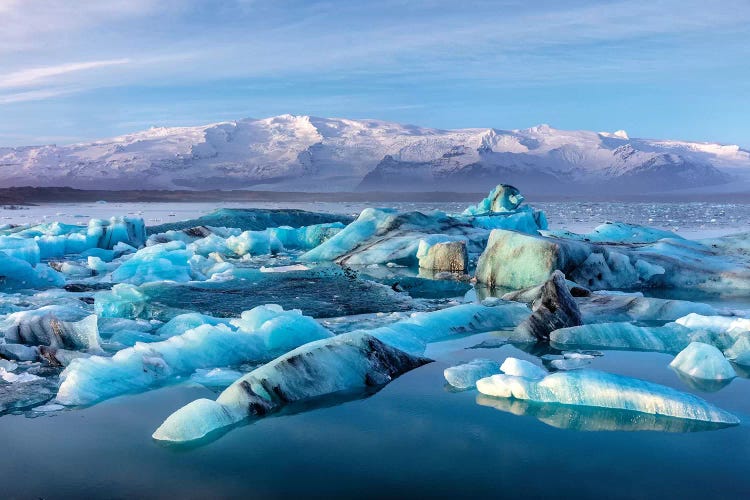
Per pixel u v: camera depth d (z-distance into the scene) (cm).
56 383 532
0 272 1124
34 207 10438
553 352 644
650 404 446
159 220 4647
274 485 332
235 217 2714
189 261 1362
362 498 315
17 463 364
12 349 618
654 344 662
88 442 398
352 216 2995
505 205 2425
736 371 570
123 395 500
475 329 761
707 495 315
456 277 1294
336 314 859
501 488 325
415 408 462
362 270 1396
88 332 642
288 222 2800
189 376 554
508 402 474
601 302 879
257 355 621
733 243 1299
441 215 1816
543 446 383
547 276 1086
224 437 405
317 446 387
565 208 9269
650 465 353
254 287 1086
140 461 366
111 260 1655
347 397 491
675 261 1169
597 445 384
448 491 322
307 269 1383
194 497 317
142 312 870
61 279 1177
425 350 654
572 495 316
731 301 980
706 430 409
